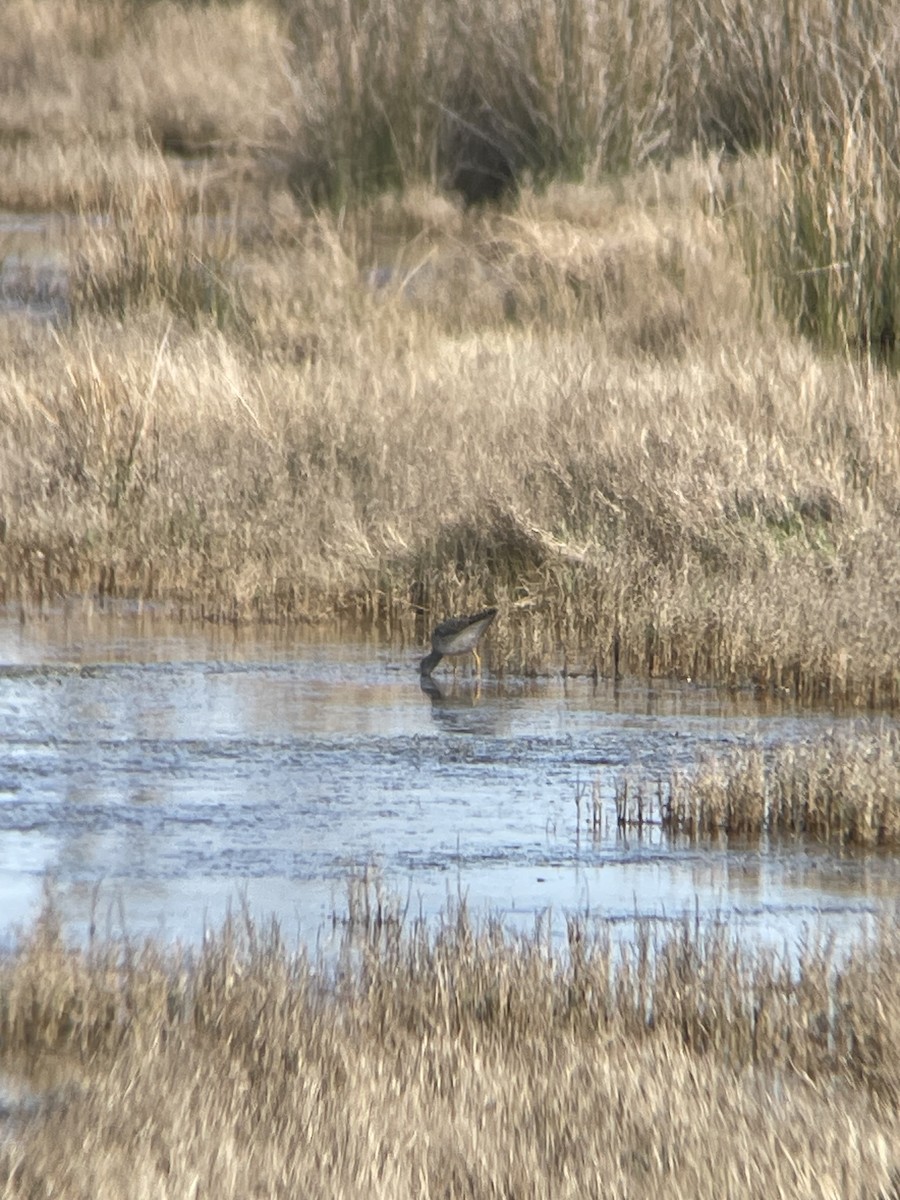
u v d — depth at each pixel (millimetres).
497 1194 11539
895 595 27328
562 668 27438
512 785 21953
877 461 32156
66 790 21391
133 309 44531
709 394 35594
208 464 33812
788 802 20953
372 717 24672
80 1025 14461
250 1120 12539
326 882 18500
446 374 38594
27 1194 11445
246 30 87000
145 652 27734
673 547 30125
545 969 15234
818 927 16391
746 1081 13883
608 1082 13242
